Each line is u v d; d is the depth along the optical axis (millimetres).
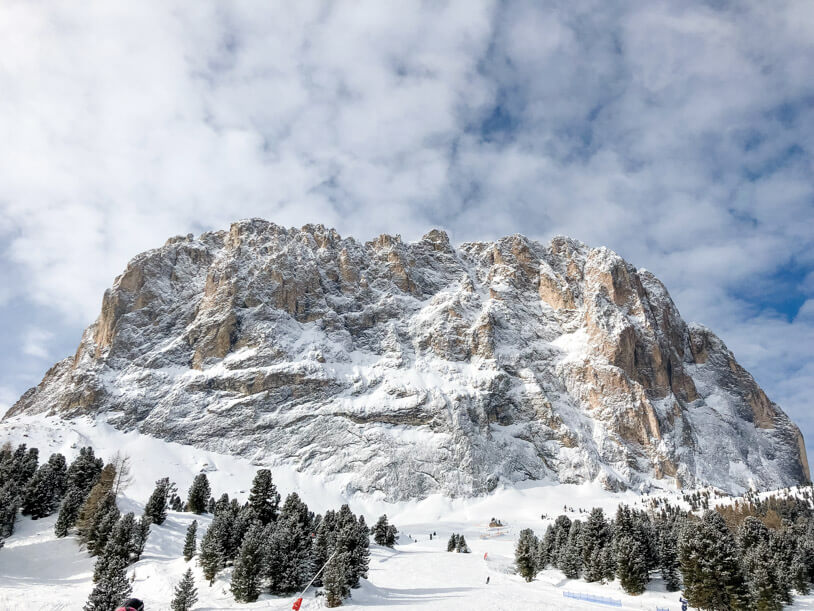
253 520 94500
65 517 96625
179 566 81562
